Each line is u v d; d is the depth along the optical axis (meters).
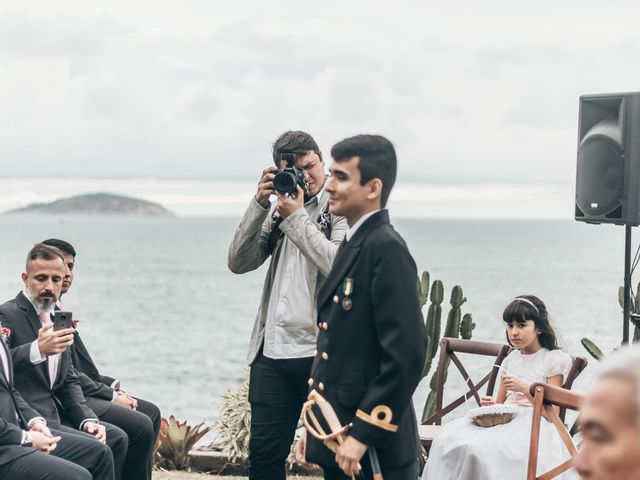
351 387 3.56
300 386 4.77
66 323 5.32
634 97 6.18
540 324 5.77
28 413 5.10
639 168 6.18
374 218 3.60
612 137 6.23
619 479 1.78
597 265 146.88
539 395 4.69
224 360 43.00
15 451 4.72
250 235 4.85
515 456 5.21
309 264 4.76
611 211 6.28
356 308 3.55
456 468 5.34
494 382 6.26
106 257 168.50
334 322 3.62
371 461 3.48
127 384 33.72
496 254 186.12
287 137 4.80
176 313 71.56
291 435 4.82
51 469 4.69
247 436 7.03
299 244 4.50
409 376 3.42
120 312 70.94
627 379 1.79
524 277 114.88
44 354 5.23
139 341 51.50
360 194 3.59
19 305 5.48
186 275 123.19
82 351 6.09
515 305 5.78
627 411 1.78
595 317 58.34
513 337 5.79
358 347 3.57
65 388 5.55
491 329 53.31
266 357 4.78
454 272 125.19
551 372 5.71
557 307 66.69
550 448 5.23
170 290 96.88
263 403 4.79
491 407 5.46
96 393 5.91
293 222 4.51
